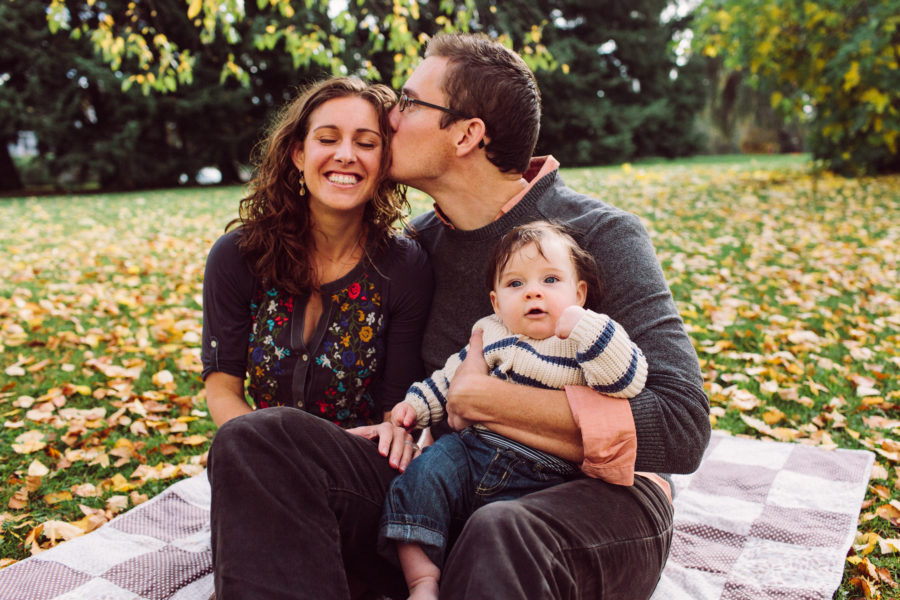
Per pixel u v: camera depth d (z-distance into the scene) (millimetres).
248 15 17703
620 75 25781
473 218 2055
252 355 2062
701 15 11508
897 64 9344
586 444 1528
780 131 29125
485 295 2039
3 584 1980
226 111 19812
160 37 5629
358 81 1999
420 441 2096
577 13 24688
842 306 4844
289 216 1999
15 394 3682
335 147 1904
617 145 23172
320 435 1595
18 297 5453
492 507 1395
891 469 2771
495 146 1932
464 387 1663
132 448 3068
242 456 1465
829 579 1985
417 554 1576
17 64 18234
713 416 3324
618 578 1508
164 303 5395
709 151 30734
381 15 5738
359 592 1824
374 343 2098
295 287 2004
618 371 1521
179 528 2342
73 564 2100
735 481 2615
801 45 10156
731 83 21281
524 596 1282
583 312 1560
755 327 4520
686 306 5023
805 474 2646
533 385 1675
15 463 2959
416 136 1945
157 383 3830
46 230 9398
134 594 1967
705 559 2133
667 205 9609
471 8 5609
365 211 2105
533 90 1975
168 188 19672
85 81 18688
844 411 3320
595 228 1862
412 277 2107
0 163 19453
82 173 20297
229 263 2039
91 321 4973
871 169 12062
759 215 8500
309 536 1449
